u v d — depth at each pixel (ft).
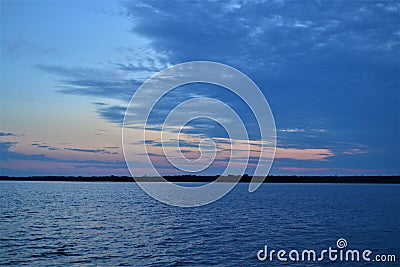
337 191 523.29
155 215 179.01
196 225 144.46
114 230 129.18
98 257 88.79
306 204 257.96
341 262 86.22
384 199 322.55
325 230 131.85
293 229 134.51
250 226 141.90
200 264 83.61
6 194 337.93
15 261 84.02
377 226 142.20
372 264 84.84
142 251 95.76
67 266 80.74
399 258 90.53
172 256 90.58
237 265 83.25
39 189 464.24
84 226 137.49
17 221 146.72
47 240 107.96
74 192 396.57
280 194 415.85
